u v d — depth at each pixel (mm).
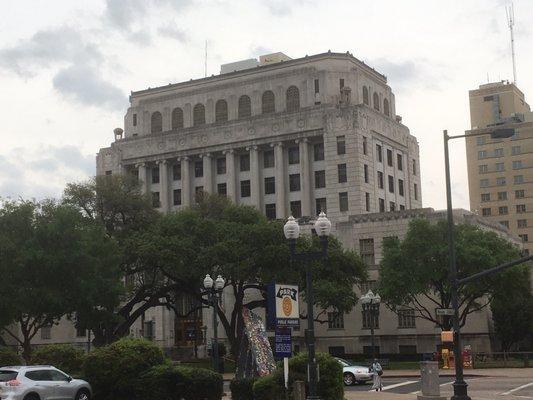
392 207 94875
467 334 67250
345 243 75562
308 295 23141
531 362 54531
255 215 64812
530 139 141500
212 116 104000
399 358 67812
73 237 52094
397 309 68312
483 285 56562
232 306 81812
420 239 58344
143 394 27000
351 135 88438
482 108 145500
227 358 65625
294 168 93938
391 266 59219
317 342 73625
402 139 99938
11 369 26469
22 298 48969
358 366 41438
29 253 49594
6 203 53375
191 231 62031
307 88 97000
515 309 64562
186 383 26500
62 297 50531
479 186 145125
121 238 62906
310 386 21797
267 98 100188
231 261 58094
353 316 72250
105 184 65500
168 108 107812
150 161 103625
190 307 88500
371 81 101875
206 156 99375
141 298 64812
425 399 28250
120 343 28516
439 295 63531
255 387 24234
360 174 87562
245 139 96312
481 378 43656
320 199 91438
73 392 27125
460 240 58031
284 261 57750
